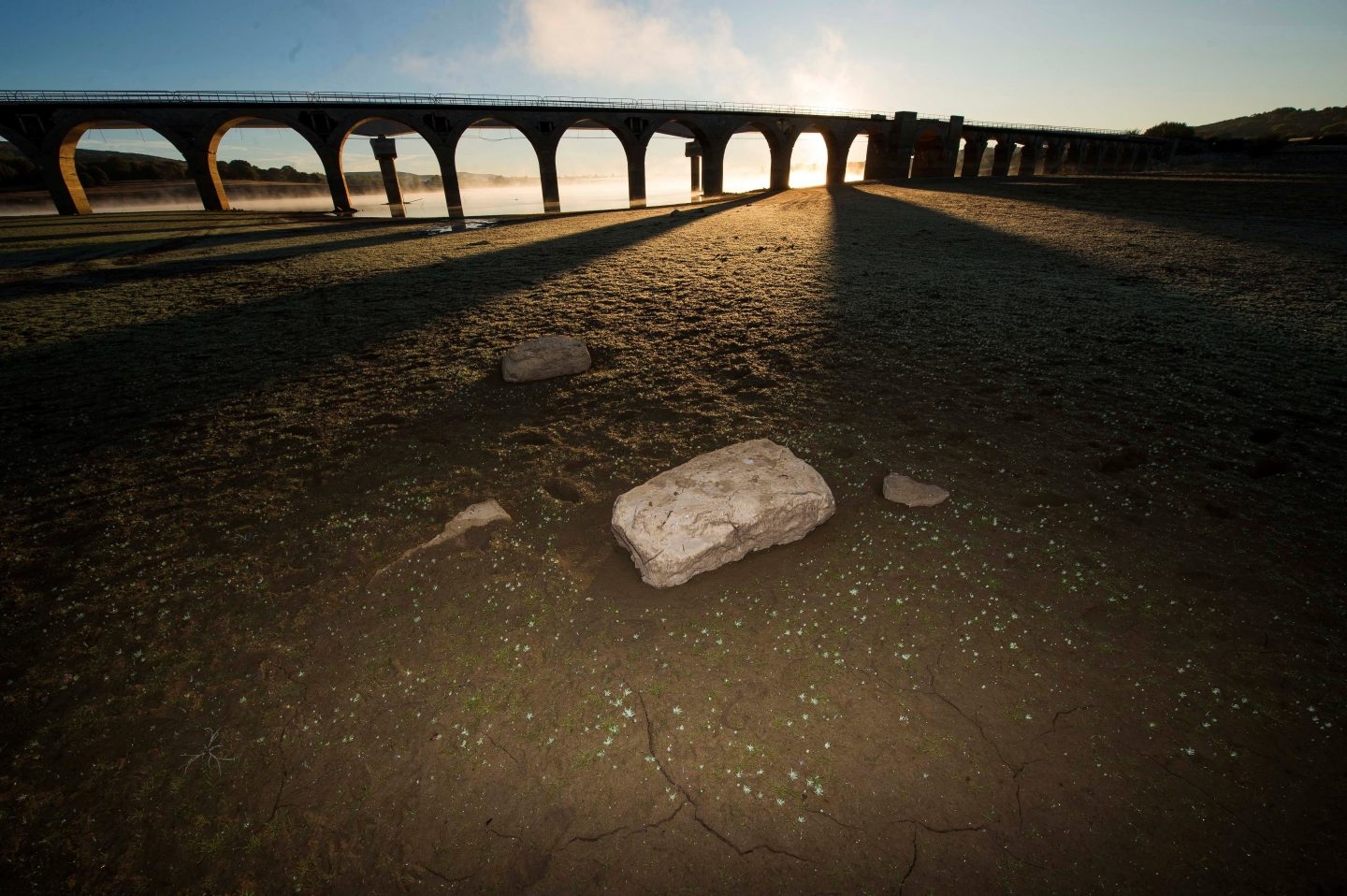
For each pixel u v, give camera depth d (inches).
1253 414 204.8
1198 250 521.3
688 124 1742.1
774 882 79.1
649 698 105.1
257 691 111.2
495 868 82.3
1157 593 123.0
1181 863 77.8
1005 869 78.7
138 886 82.7
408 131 1704.0
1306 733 93.1
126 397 261.3
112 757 100.1
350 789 93.3
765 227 773.3
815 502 145.9
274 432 222.1
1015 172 3457.2
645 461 189.5
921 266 492.7
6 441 221.8
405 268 565.9
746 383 254.4
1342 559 130.3
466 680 110.7
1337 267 438.9
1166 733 94.3
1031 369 256.8
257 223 1098.1
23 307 444.1
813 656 112.2
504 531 154.4
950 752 93.4
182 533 161.3
